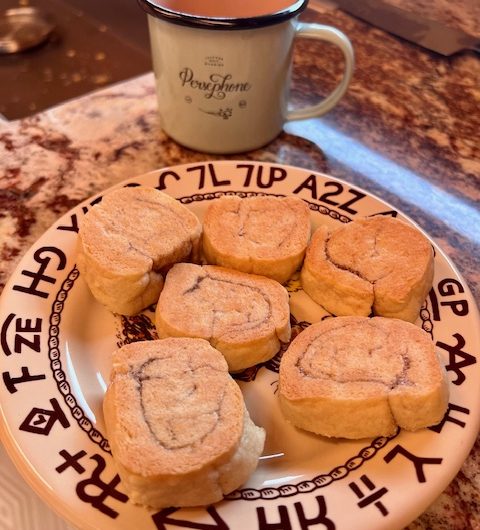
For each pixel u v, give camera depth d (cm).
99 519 17
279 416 21
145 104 36
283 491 18
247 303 23
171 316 22
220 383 20
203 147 31
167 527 17
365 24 43
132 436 18
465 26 43
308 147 33
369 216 27
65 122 34
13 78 51
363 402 19
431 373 20
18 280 24
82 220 25
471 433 19
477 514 19
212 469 18
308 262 24
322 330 22
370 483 18
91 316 24
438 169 32
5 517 20
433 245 26
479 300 25
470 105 36
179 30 26
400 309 23
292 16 27
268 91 29
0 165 31
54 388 21
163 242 24
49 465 18
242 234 25
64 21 58
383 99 37
